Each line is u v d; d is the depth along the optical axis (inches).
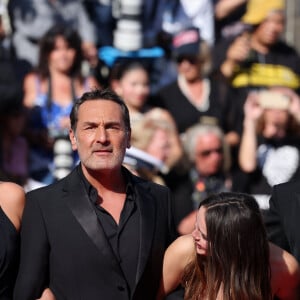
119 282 352.8
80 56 652.1
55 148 623.5
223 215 340.2
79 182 365.7
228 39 725.3
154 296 370.3
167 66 713.0
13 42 681.6
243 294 338.3
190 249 363.3
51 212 360.2
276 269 364.2
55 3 700.0
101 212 360.5
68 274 353.4
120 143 361.4
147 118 610.5
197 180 620.4
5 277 365.1
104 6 712.4
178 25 726.5
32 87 641.6
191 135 625.9
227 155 632.4
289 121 668.1
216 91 684.1
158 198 377.4
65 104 637.9
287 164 660.7
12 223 369.1
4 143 626.8
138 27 712.4
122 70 646.5
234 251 338.6
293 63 729.6
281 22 725.3
